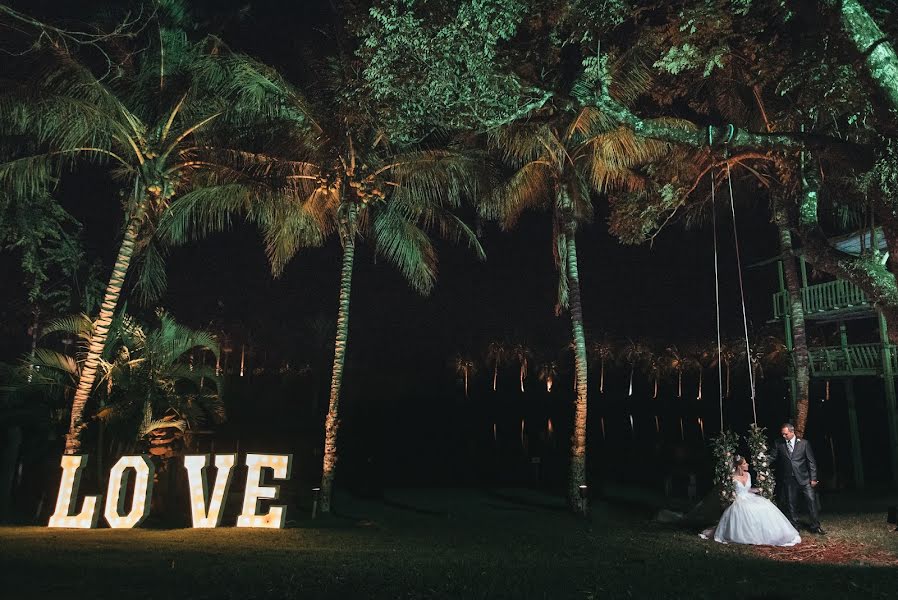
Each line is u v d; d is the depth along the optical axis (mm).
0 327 30328
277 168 19078
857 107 10820
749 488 12258
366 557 9664
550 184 21328
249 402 80750
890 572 8367
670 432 72938
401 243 20859
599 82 11242
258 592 6480
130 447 18766
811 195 12008
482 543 12484
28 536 11508
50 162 17016
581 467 19609
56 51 15086
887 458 38656
